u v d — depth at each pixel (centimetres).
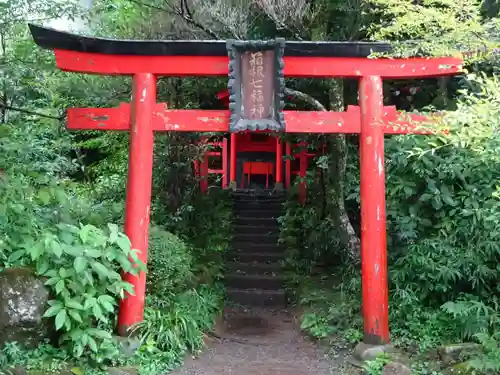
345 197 817
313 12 755
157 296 632
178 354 554
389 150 646
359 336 585
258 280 929
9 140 605
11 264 469
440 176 603
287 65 574
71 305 446
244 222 1204
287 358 601
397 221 628
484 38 442
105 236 501
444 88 793
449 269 561
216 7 741
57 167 776
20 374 425
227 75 579
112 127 579
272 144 1570
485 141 482
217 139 1216
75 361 466
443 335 541
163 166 928
